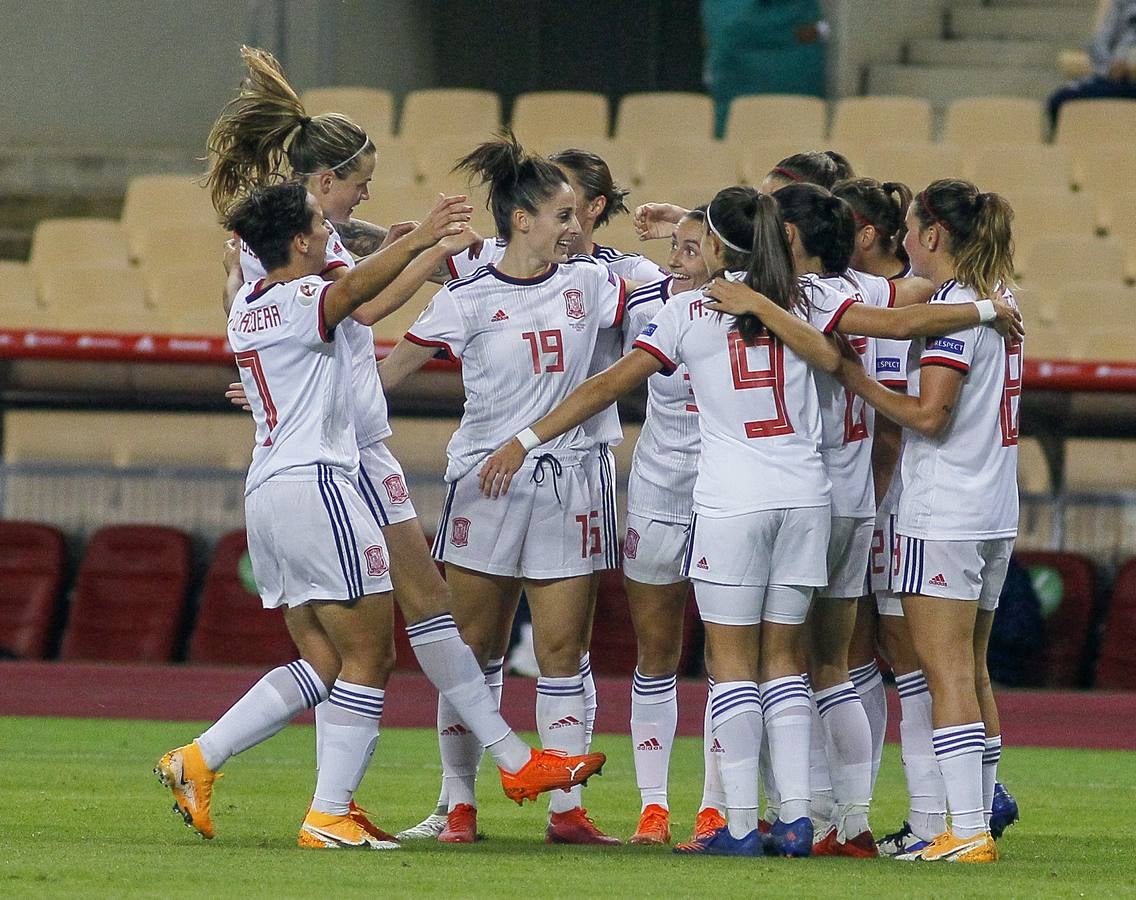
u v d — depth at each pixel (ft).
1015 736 93.30
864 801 56.08
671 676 59.98
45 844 54.13
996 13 164.86
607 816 66.44
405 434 118.52
